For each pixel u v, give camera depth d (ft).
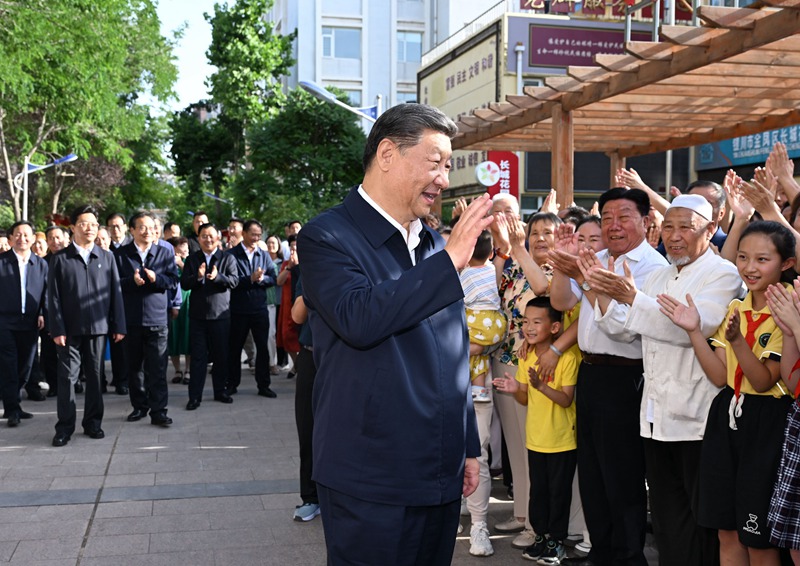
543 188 75.82
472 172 79.82
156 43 85.87
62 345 24.16
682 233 12.32
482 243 16.38
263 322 32.17
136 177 129.18
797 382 10.44
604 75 23.99
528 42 73.61
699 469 11.89
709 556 13.14
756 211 14.76
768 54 21.15
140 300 26.86
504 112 29.43
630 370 13.39
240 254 32.14
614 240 14.10
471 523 15.90
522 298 16.53
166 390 27.20
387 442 8.18
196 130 118.83
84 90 58.29
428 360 8.42
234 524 17.39
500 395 16.94
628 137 33.78
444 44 92.27
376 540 8.18
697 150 73.56
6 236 31.09
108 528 17.08
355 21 128.16
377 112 62.28
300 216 83.66
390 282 7.91
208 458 22.71
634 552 13.43
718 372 11.60
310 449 17.51
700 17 18.25
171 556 15.61
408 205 8.50
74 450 23.54
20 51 51.47
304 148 88.79
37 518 17.66
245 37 110.52
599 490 13.88
